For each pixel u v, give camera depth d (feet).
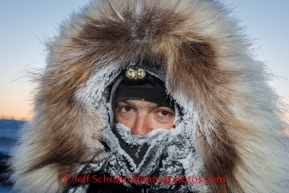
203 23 3.87
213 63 3.68
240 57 3.82
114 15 4.04
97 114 4.01
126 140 4.02
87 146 4.02
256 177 3.65
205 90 3.64
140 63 3.84
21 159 4.32
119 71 4.00
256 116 3.67
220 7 4.16
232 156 3.65
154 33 3.84
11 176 4.49
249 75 3.76
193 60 3.68
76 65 3.96
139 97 4.04
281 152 3.77
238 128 3.62
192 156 3.87
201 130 3.67
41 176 4.21
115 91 4.08
